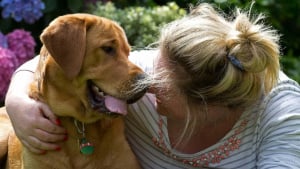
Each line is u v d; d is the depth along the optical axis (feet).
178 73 10.26
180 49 10.18
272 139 10.56
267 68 10.39
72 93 10.84
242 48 10.05
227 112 10.62
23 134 11.03
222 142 11.05
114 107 10.60
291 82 11.12
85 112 10.96
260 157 10.75
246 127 10.94
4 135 12.84
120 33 11.03
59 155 11.16
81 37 10.53
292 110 10.59
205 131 10.98
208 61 10.00
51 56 10.61
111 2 20.71
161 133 11.36
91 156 11.32
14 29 20.04
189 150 11.29
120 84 10.61
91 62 10.68
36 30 20.20
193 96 10.30
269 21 24.13
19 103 11.12
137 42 18.43
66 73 10.44
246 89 10.23
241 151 11.05
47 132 10.91
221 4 20.66
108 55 10.74
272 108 10.73
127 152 11.58
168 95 10.45
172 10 19.39
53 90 10.87
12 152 12.37
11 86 11.72
